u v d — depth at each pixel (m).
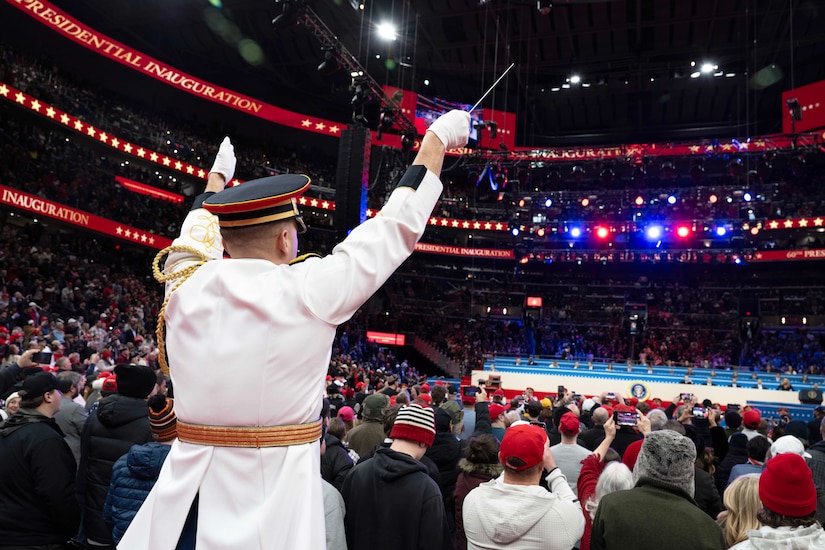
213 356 1.38
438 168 1.55
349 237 1.47
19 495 3.67
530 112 41.59
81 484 4.05
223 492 1.33
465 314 39.72
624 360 33.75
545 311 39.19
